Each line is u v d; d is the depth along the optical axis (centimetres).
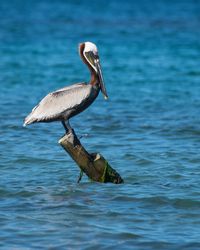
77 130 1989
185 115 2225
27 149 1739
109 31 5281
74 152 1404
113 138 1886
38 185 1420
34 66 3528
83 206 1273
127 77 3170
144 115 2227
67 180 1459
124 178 1473
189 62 3672
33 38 4806
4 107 2364
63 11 7225
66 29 5422
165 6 7938
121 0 8881
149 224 1179
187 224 1180
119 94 2673
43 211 1245
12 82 3003
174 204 1289
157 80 3066
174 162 1612
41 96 2648
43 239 1105
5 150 1727
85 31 5272
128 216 1219
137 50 4209
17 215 1220
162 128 2009
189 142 1831
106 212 1241
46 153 1698
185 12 7175
